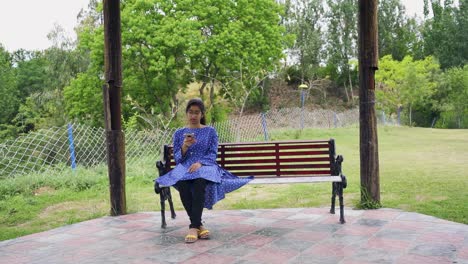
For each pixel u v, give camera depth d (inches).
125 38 775.7
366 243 153.6
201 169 169.0
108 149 218.8
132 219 207.9
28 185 317.7
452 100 1640.0
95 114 867.4
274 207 233.3
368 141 209.9
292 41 1002.1
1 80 1349.7
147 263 141.1
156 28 791.7
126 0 842.8
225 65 853.8
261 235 169.9
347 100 1964.8
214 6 818.2
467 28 2030.0
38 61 1717.5
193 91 1120.8
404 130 1043.3
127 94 853.2
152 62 773.9
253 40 845.8
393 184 289.9
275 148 196.4
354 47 1999.3
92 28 1056.2
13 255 156.7
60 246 165.8
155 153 486.6
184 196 172.7
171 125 790.5
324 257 140.0
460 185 274.7
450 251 141.5
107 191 307.3
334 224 182.1
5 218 231.6
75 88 882.1
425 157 471.8
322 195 262.8
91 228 192.1
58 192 307.6
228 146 200.7
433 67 1635.1
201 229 168.7
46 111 1074.7
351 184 298.0
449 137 812.0
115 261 144.8
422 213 200.1
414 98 1450.5
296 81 1989.4
